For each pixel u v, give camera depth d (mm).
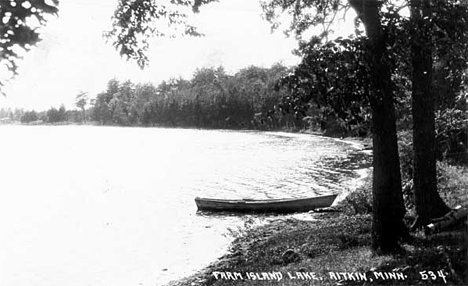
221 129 133000
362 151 60688
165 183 37906
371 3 9117
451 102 17234
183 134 112562
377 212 10859
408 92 16016
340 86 9070
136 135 111438
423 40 9234
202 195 31641
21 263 17141
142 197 31500
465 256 8578
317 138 89812
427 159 12617
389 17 8984
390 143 10617
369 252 10914
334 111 9469
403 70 11875
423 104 12484
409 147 21234
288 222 20781
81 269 16312
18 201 30531
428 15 8953
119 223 23531
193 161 54344
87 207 28297
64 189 35906
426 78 12305
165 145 80250
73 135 113500
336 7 11734
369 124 11000
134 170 47625
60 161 57938
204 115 139375
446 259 8539
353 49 8820
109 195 32656
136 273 15586
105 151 71375
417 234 11703
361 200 21188
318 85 9078
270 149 67938
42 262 17312
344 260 10781
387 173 10719
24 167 51469
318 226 17781
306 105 9539
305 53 9336
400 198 10844
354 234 14109
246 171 43875
